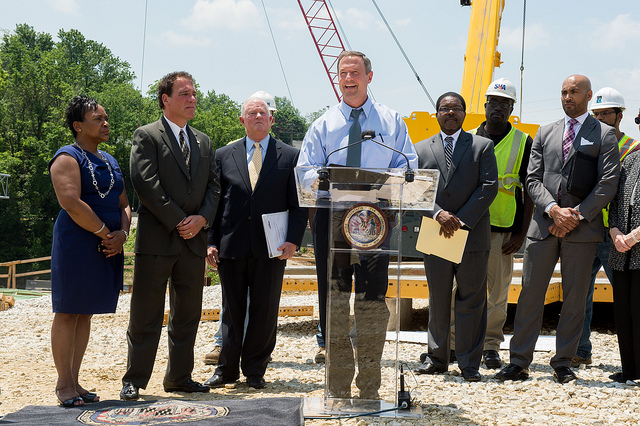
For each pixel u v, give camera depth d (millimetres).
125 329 8453
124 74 84500
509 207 5977
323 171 3840
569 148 5195
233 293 5059
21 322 9352
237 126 83375
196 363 6090
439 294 5328
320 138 4594
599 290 7781
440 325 5371
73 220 4336
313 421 3854
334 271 4000
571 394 4688
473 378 5105
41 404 4410
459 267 5258
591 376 5395
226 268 5062
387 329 4051
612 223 5242
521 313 5270
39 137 57438
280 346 7016
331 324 4000
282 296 12844
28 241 53344
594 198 4988
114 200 4527
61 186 4262
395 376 4027
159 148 4617
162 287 4629
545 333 8047
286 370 5707
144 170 4539
